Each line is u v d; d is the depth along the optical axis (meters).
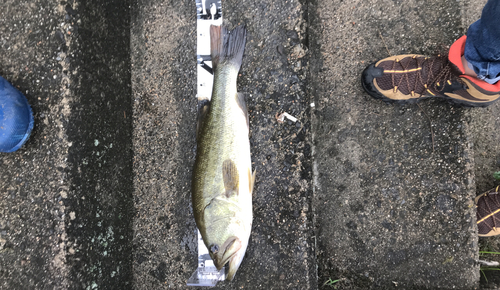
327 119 0.77
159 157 0.76
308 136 0.71
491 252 0.74
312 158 0.75
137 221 0.75
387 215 0.75
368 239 0.75
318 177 0.77
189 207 0.74
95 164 0.68
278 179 0.71
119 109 0.74
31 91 0.65
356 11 0.77
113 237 0.71
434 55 0.75
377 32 0.77
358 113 0.77
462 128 0.72
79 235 0.65
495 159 0.77
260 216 0.71
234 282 0.71
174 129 0.76
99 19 0.70
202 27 0.75
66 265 0.63
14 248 0.65
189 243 0.74
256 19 0.73
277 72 0.72
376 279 0.75
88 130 0.67
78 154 0.65
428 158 0.74
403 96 0.72
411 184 0.75
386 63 0.72
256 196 0.72
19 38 0.66
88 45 0.67
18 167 0.65
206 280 0.72
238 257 0.65
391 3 0.76
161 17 0.77
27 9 0.66
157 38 0.77
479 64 0.64
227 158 0.66
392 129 0.76
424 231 0.73
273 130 0.72
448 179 0.73
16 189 0.65
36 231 0.64
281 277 0.70
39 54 0.66
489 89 0.65
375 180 0.76
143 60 0.77
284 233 0.70
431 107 0.74
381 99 0.75
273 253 0.71
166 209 0.75
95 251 0.67
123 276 0.72
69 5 0.65
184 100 0.76
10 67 0.66
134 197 0.76
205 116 0.69
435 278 0.73
